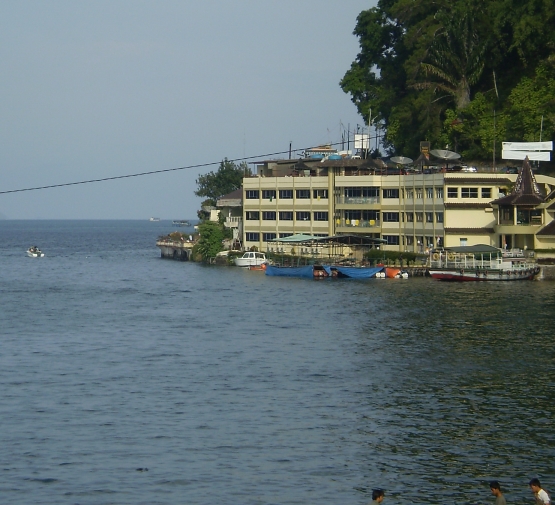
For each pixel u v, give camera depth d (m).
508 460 47.75
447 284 118.12
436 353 72.19
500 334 79.38
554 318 87.25
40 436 51.75
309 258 141.62
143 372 66.75
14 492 44.31
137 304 106.56
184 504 43.03
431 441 50.66
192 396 59.69
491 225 131.00
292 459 48.16
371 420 54.25
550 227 122.81
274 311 97.19
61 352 74.81
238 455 48.69
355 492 44.12
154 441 50.84
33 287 130.62
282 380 63.78
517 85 135.25
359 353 72.62
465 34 138.38
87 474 46.34
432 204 134.12
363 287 117.94
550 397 58.94
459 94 141.88
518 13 131.25
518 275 119.50
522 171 126.50
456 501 43.06
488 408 56.59
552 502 42.56
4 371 67.50
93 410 56.66
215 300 109.00
